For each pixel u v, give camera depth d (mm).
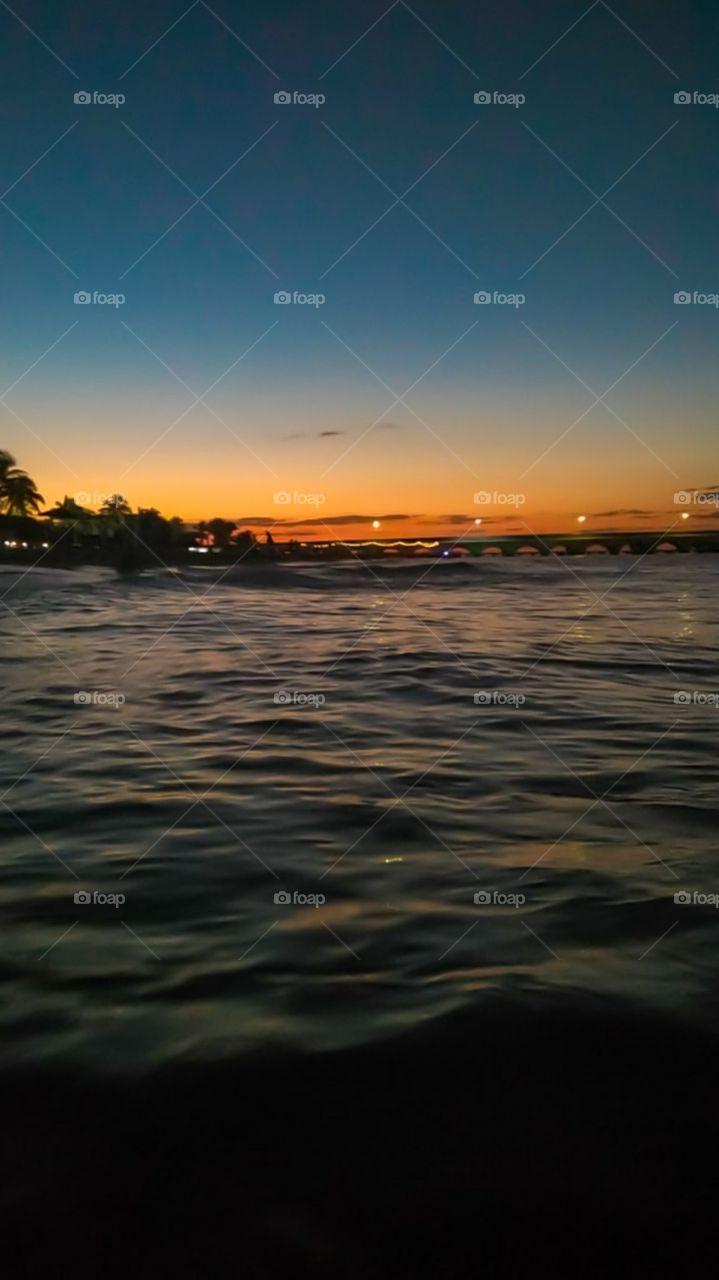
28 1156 2113
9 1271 1813
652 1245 1883
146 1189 2018
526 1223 1934
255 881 3963
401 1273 1817
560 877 4004
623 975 3025
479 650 11719
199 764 6047
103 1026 2686
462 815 4957
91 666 10391
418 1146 2148
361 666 10359
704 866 4145
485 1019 2705
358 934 3389
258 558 34156
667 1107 2289
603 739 6793
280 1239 1893
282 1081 2389
